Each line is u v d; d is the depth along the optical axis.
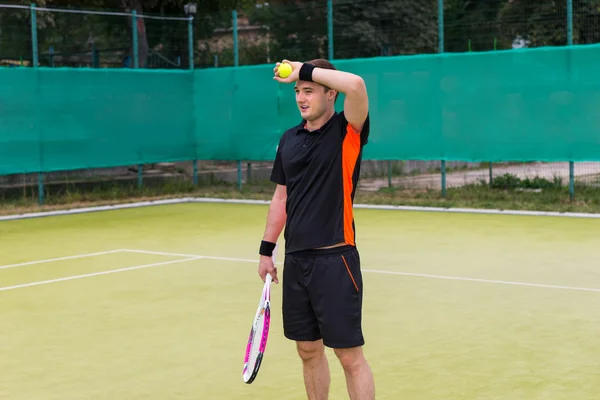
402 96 20.88
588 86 18.73
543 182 21.62
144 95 23.05
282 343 8.68
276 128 22.78
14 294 11.34
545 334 8.83
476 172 26.16
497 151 19.86
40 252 14.90
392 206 20.20
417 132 20.78
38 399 7.11
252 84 23.05
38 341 8.95
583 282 11.43
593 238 15.23
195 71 24.03
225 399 7.02
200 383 7.45
